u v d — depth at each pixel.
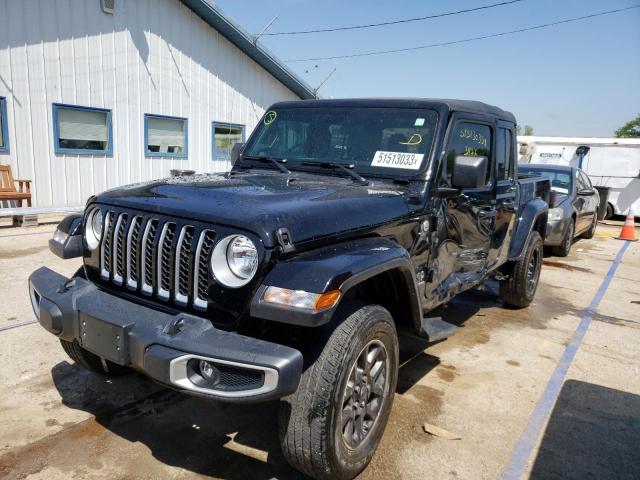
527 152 17.50
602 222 16.08
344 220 2.69
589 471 2.93
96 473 2.70
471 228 4.06
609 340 5.09
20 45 10.26
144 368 2.30
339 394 2.40
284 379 2.13
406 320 3.18
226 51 14.41
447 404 3.61
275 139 4.10
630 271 8.48
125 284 2.80
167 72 13.01
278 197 2.74
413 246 3.27
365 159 3.63
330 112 3.92
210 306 2.42
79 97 11.33
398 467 2.87
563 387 3.98
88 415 3.24
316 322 2.17
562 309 6.11
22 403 3.33
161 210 2.62
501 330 5.24
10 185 10.16
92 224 3.02
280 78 16.03
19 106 10.42
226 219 2.39
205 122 14.23
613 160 16.34
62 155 11.25
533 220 5.39
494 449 3.10
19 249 7.37
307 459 2.41
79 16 11.04
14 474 2.65
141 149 12.75
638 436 3.32
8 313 4.82
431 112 3.57
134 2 11.97
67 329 2.68
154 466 2.78
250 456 2.91
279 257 2.32
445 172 3.52
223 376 2.28
